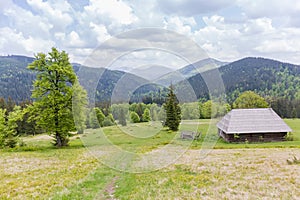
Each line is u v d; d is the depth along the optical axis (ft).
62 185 37.63
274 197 30.58
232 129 108.06
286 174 41.75
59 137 93.50
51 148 89.76
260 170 45.09
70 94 88.28
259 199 29.91
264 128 109.29
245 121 111.45
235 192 32.60
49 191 34.99
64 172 46.78
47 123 90.02
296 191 32.60
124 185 35.88
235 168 46.68
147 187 34.96
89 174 41.88
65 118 90.22
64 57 94.58
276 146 89.81
